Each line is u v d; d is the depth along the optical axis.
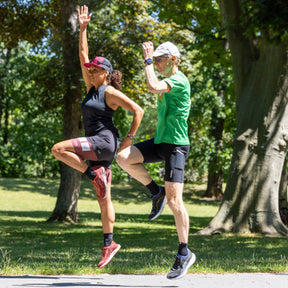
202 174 47.97
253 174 17.47
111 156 5.66
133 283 5.75
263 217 17.20
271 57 17.47
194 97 37.53
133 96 22.12
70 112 22.73
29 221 23.45
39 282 5.66
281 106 17.45
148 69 5.44
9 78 40.34
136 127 5.59
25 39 23.47
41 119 44.66
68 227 21.03
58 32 21.36
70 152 5.50
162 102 5.67
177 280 6.02
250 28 13.59
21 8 22.08
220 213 17.78
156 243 14.36
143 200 39.03
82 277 6.24
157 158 5.86
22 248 12.67
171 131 5.61
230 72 31.38
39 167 48.47
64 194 23.42
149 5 22.11
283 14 12.31
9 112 49.56
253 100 17.84
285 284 5.86
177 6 24.59
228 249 12.30
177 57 5.70
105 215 5.79
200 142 38.19
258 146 17.52
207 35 21.97
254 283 5.88
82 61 6.20
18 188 39.84
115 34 22.14
